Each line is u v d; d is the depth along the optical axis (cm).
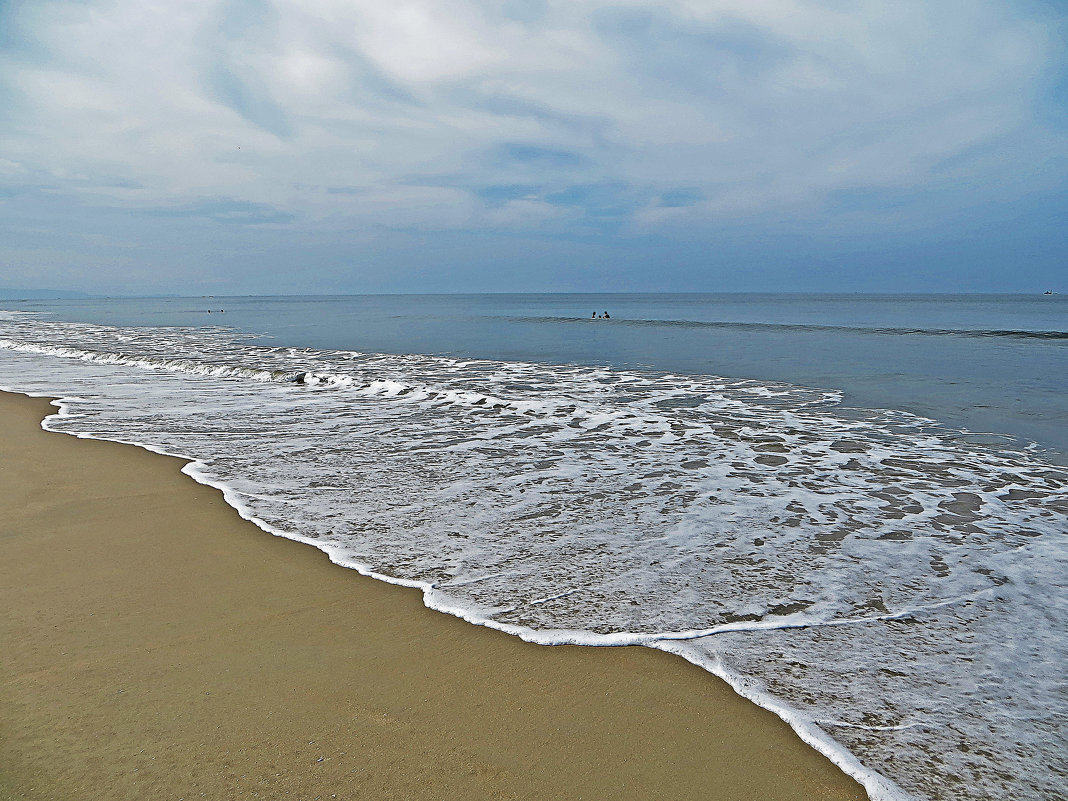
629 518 483
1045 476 597
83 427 811
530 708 259
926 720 249
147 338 2342
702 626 322
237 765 223
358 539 438
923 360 1517
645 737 243
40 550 420
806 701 262
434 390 1094
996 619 327
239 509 500
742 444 729
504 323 3403
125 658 291
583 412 915
